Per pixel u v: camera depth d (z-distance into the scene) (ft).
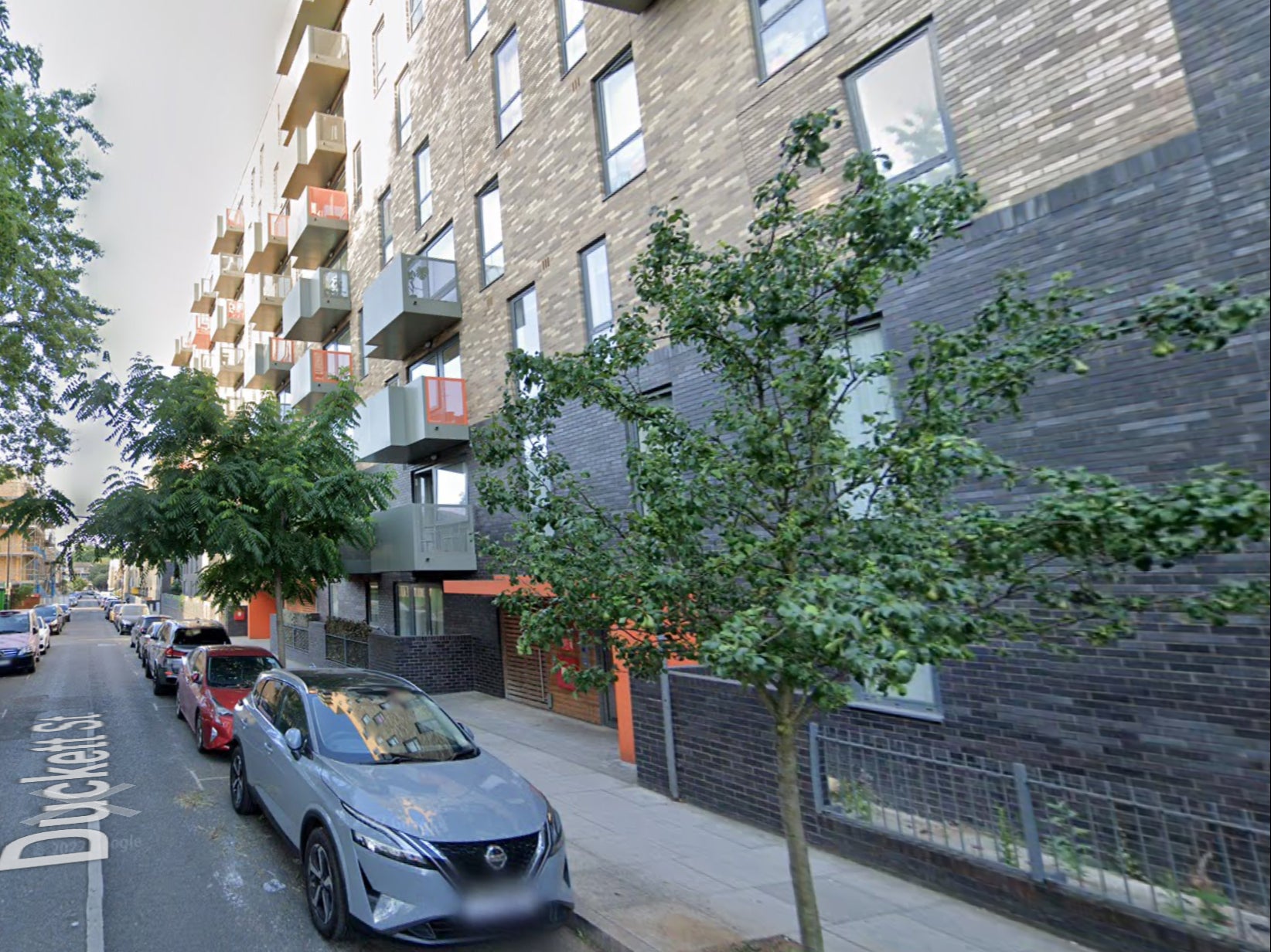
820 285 13.84
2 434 50.14
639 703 26.55
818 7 24.84
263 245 87.20
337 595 71.67
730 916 15.75
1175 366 15.48
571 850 19.88
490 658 46.47
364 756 17.51
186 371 43.19
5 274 41.83
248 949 14.80
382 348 53.31
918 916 15.60
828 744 19.88
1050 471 11.09
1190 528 9.59
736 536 12.10
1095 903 14.10
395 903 13.75
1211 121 14.60
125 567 46.26
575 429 36.29
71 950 14.67
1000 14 19.34
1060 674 16.90
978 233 19.17
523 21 41.55
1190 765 14.92
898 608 8.66
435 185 51.90
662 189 30.96
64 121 48.73
